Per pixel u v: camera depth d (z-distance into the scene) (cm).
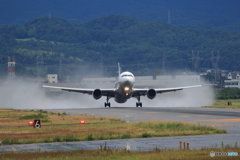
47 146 10750
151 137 12212
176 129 13638
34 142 11462
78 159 8512
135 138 12088
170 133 12719
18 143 11288
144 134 12300
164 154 8800
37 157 8844
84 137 12131
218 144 10550
